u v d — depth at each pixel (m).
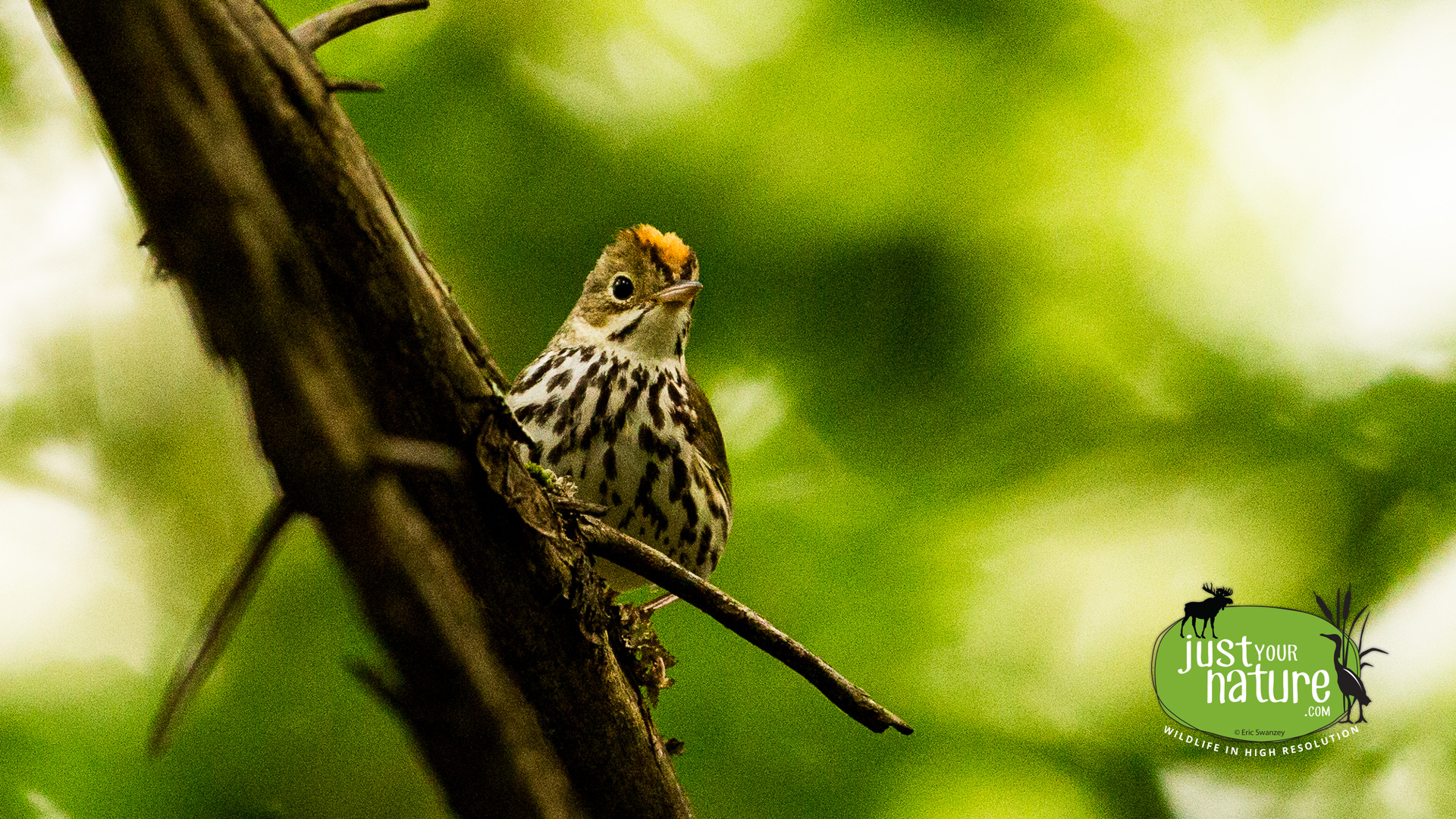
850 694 6.26
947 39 10.88
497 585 5.53
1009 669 10.54
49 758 9.77
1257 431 10.99
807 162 10.73
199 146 3.22
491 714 4.00
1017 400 11.00
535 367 9.56
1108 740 10.73
